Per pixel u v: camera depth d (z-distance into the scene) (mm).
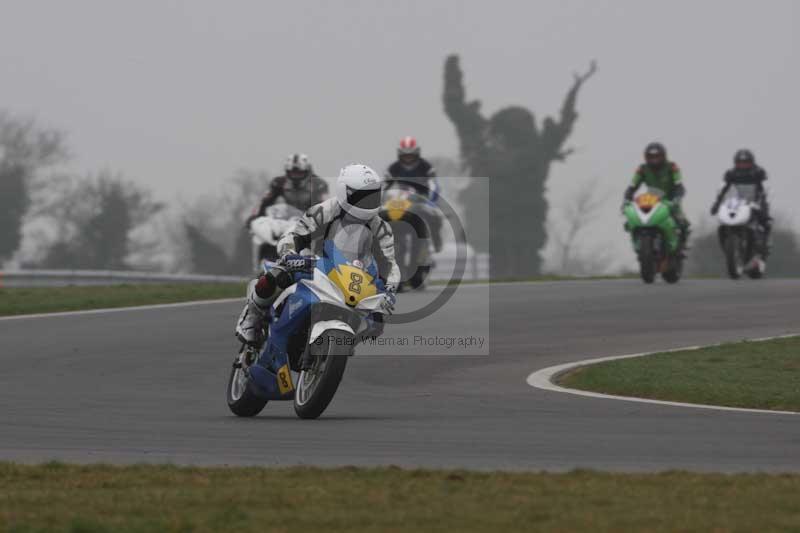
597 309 65438
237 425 32594
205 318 61000
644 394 39719
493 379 43844
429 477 23609
